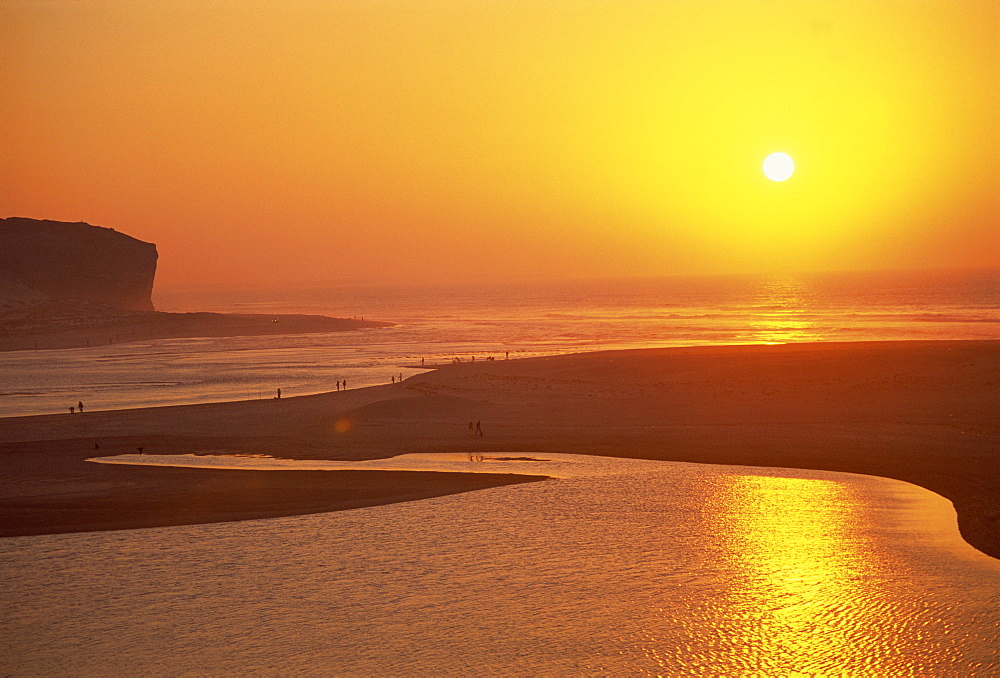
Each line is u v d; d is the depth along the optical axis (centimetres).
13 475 4256
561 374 7275
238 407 6519
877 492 3625
